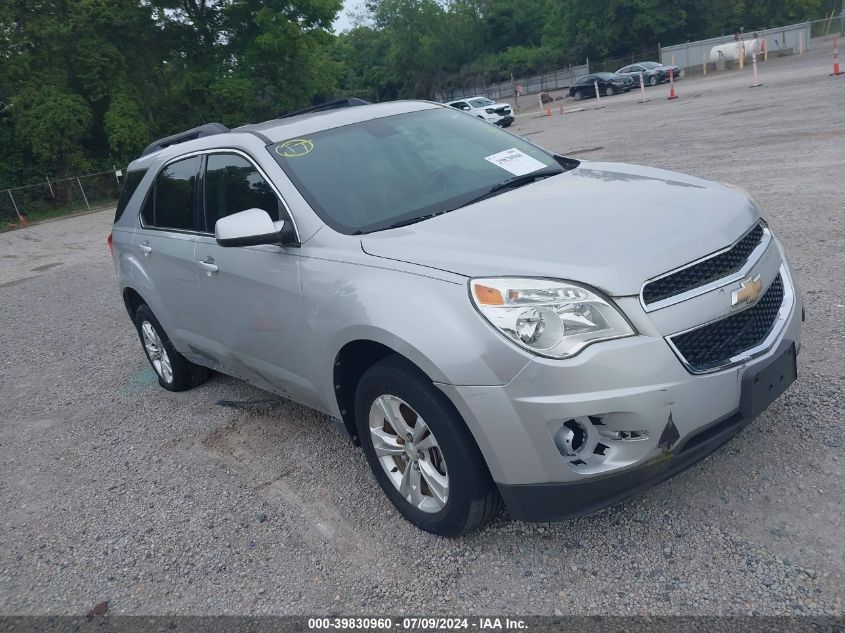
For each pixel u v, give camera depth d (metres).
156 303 5.13
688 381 2.70
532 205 3.41
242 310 4.06
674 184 3.56
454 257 3.00
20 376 7.17
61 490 4.54
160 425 5.25
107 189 35.22
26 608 3.39
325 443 4.49
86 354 7.54
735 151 11.76
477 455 2.95
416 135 4.25
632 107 27.25
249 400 5.39
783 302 3.24
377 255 3.25
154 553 3.64
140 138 35.28
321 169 3.88
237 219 3.50
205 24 38.53
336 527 3.58
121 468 4.68
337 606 3.02
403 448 3.29
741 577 2.75
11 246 21.27
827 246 6.24
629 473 2.71
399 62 76.06
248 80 38.69
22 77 34.75
